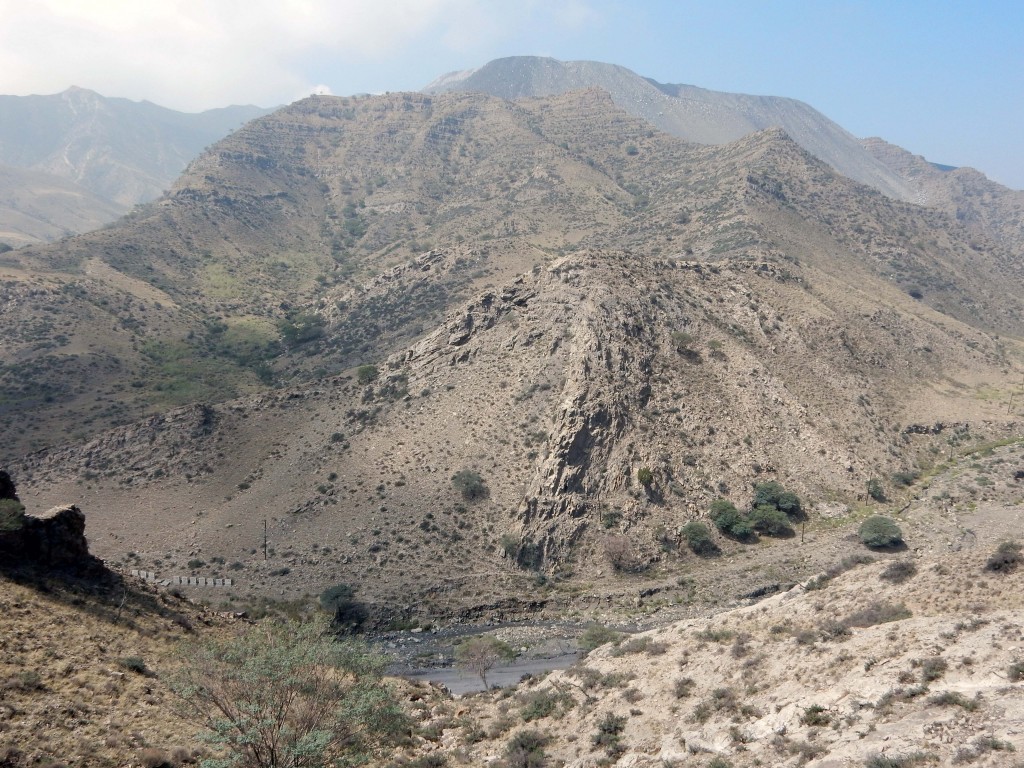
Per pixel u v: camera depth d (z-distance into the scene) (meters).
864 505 107.81
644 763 33.94
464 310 129.50
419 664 76.44
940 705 29.30
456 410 114.38
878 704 31.36
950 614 40.25
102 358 184.38
